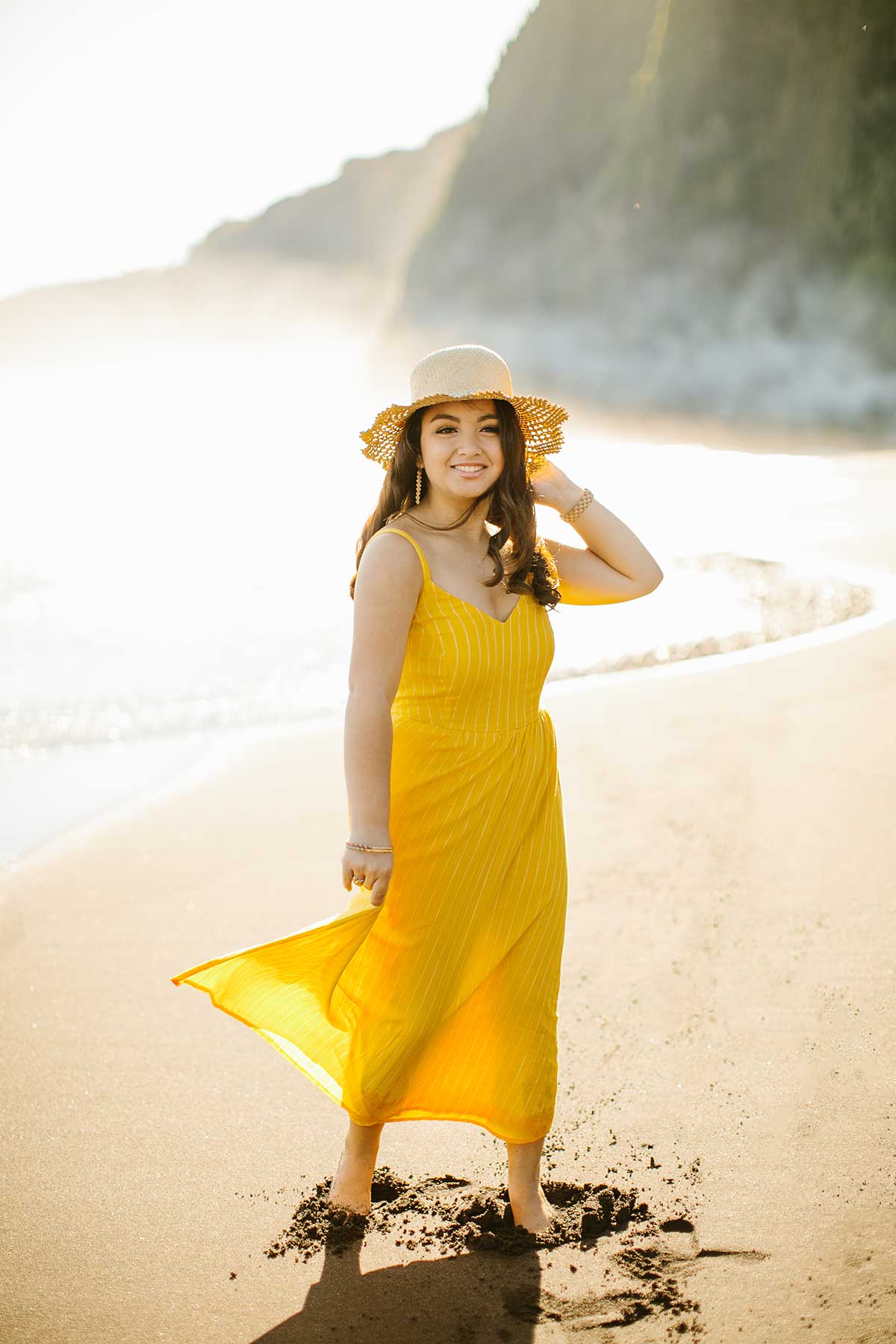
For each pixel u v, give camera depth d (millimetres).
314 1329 2250
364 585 2348
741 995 3377
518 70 77375
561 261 64625
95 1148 2910
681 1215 2488
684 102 56938
